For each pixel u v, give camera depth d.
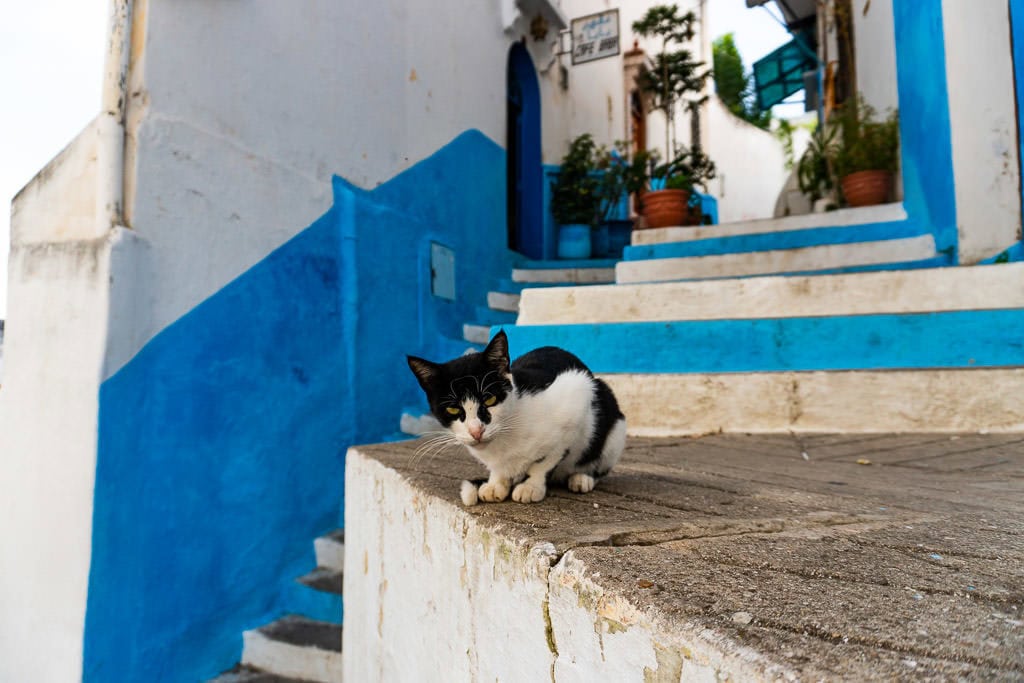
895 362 3.43
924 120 4.86
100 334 2.80
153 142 3.04
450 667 1.41
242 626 3.44
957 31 4.28
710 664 0.70
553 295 4.13
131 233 2.91
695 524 1.26
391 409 4.67
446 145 5.62
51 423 2.96
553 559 1.03
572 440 1.60
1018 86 3.82
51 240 3.09
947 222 4.46
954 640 0.71
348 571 2.46
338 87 4.32
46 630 2.88
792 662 0.65
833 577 0.94
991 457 2.51
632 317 4.00
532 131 8.01
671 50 13.25
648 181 8.85
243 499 3.48
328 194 4.20
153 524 3.01
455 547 1.39
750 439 3.21
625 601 0.84
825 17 8.75
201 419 3.26
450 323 5.55
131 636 2.90
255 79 3.66
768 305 3.82
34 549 2.99
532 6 7.08
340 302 4.27
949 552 1.10
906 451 2.70
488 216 6.45
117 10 2.96
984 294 3.47
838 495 1.70
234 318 3.47
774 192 19.02
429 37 5.41
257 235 3.64
